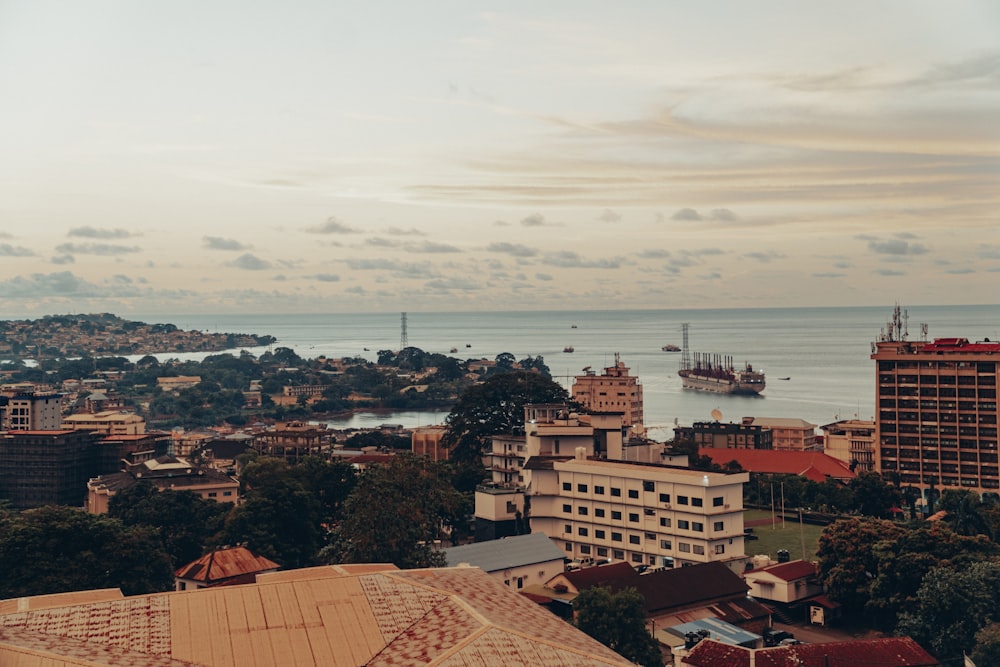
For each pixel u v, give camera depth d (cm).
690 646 11556
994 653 11019
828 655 10538
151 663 6438
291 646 6956
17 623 6869
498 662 6594
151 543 13912
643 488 16700
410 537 14112
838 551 14188
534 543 15875
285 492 16000
